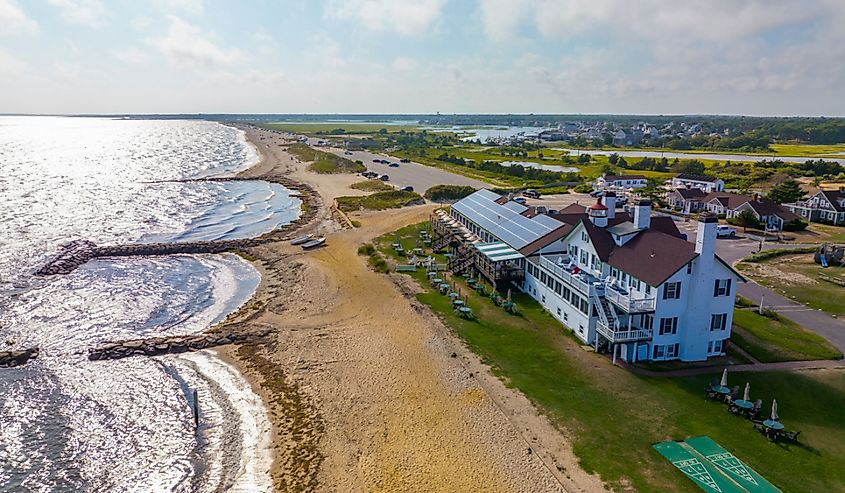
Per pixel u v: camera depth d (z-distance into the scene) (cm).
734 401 3962
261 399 4247
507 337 5241
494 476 3281
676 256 4647
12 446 3634
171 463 3512
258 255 8225
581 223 5612
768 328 5506
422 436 3703
